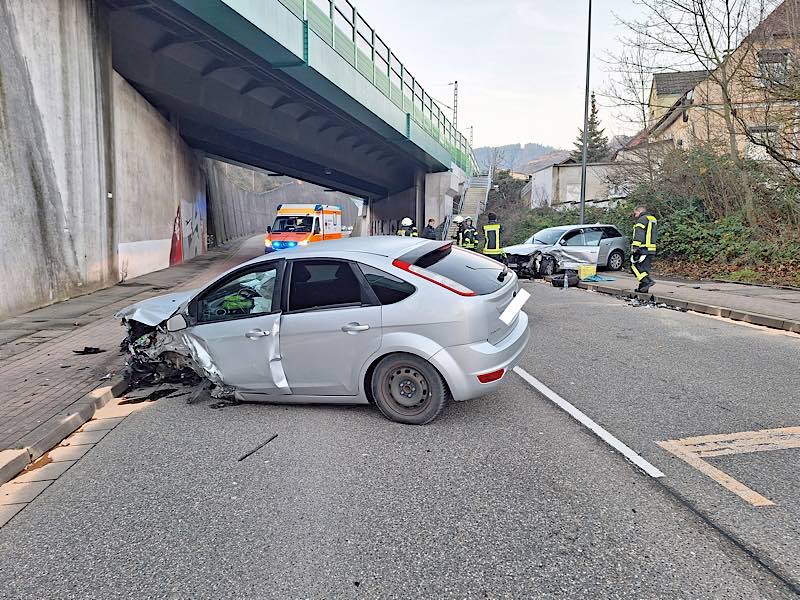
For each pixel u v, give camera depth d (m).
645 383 5.88
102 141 13.70
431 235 14.89
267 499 3.63
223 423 5.06
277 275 5.21
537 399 5.47
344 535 3.18
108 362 6.87
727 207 17.59
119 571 2.94
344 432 4.73
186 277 17.00
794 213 15.42
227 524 3.35
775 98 14.05
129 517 3.48
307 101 22.25
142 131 17.47
